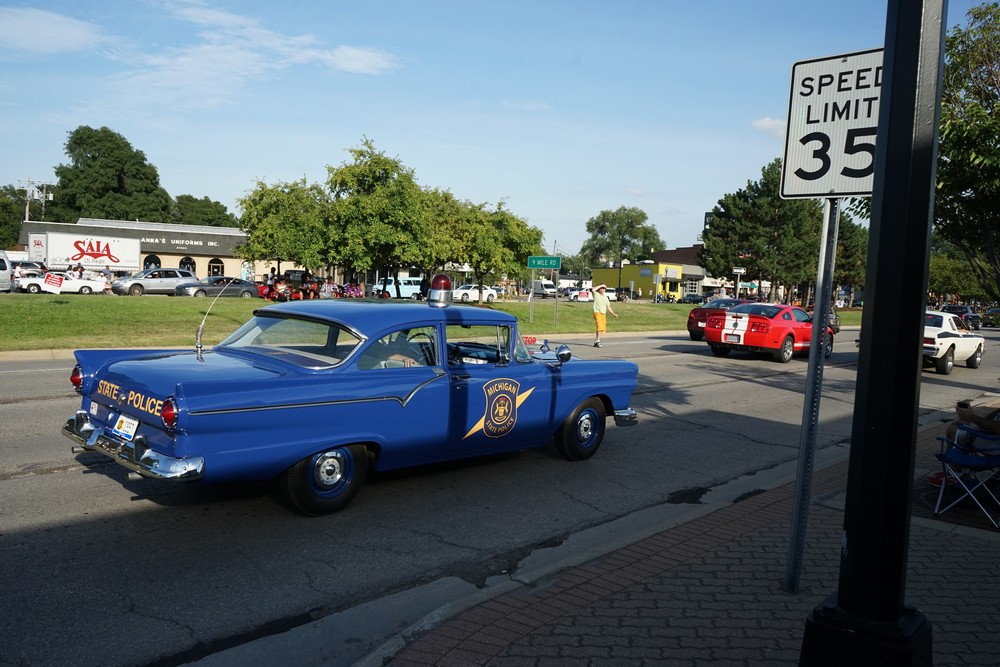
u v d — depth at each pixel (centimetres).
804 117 425
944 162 611
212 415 475
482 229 4778
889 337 276
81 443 543
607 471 750
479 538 543
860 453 283
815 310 423
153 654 362
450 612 396
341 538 527
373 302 656
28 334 1733
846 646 280
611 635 372
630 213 13638
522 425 693
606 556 489
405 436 587
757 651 356
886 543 276
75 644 367
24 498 574
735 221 6331
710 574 459
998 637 379
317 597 434
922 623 284
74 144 8494
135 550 486
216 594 430
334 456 555
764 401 1259
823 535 543
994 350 3016
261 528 536
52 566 454
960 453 616
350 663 365
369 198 2908
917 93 274
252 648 375
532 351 729
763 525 565
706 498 672
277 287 3322
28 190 8162
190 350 614
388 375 575
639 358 1866
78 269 3566
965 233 659
